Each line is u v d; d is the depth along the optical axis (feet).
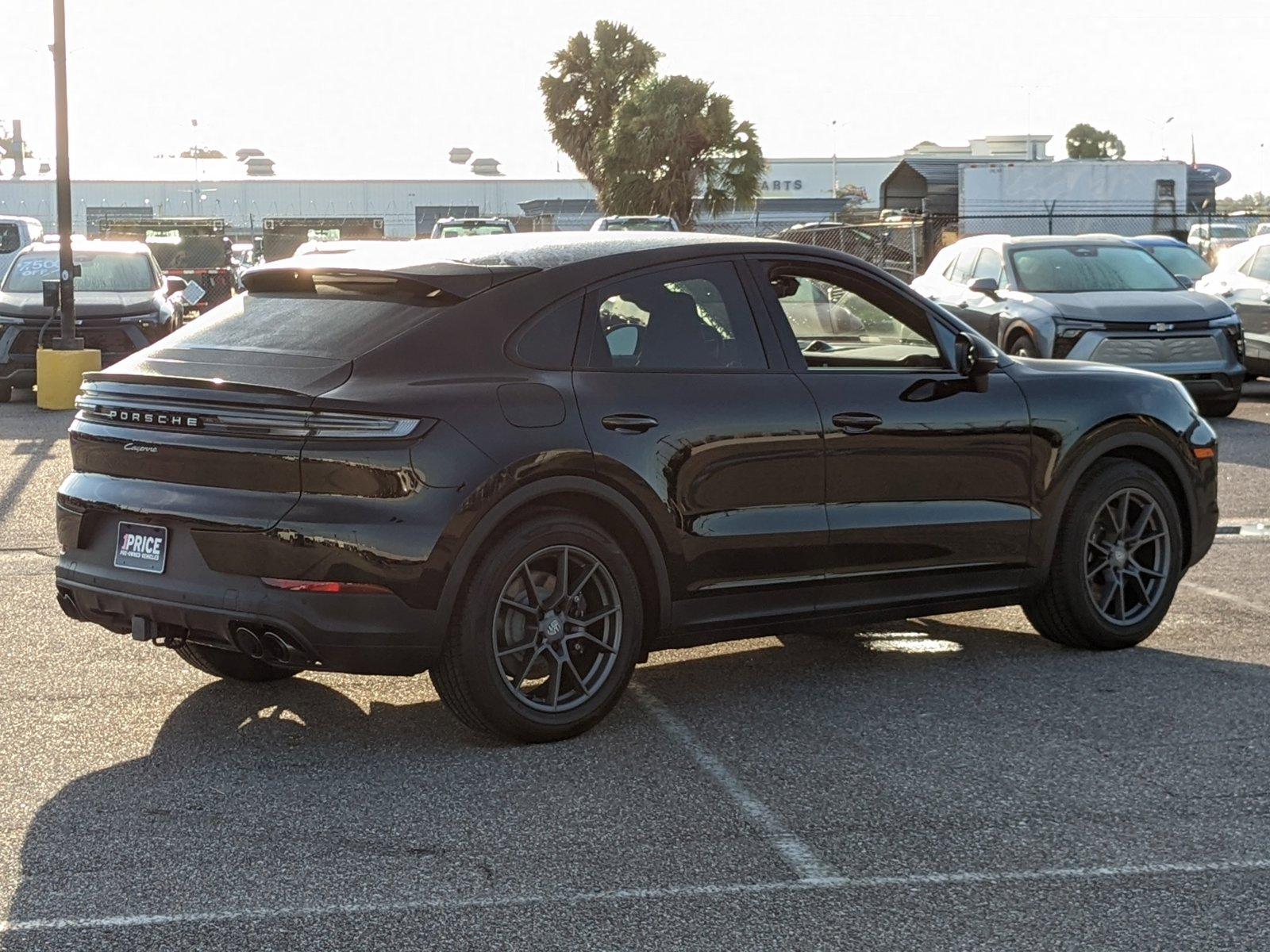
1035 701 17.99
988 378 19.39
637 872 12.74
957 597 19.26
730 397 17.17
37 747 16.11
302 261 17.29
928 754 15.96
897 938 11.45
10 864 12.85
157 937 11.42
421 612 15.11
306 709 17.54
